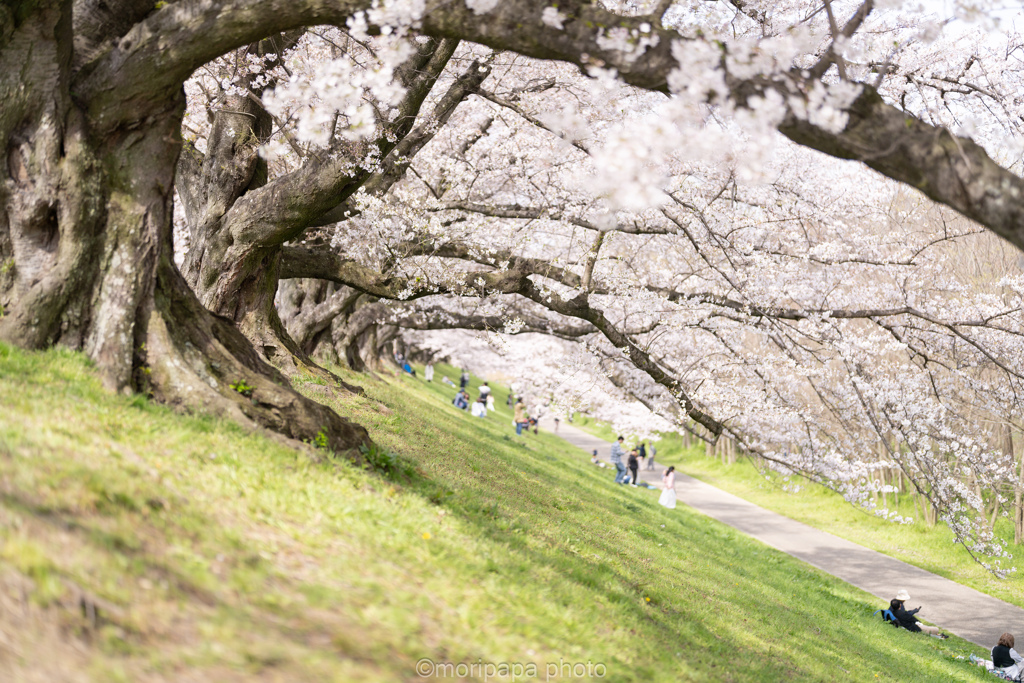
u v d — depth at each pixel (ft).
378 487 21.07
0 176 19.83
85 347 20.30
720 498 93.04
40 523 10.86
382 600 13.33
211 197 36.55
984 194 14.16
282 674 9.94
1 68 19.69
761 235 43.62
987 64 33.40
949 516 40.96
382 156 31.94
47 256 20.42
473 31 16.74
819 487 95.25
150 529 12.35
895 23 33.42
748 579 41.86
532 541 24.85
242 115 36.52
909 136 14.80
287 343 42.27
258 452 18.81
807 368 43.78
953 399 50.93
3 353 18.33
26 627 9.00
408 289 42.19
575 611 18.11
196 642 10.02
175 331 21.67
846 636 36.50
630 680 15.33
